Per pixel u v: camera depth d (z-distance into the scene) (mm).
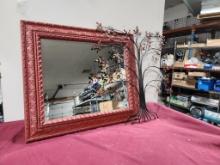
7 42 806
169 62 2924
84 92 950
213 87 2449
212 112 2408
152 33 1238
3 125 825
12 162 648
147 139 865
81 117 889
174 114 1153
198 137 897
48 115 825
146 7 1174
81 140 818
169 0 3266
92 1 966
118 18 1074
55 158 686
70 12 917
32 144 759
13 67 836
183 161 710
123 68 1066
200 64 2568
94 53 975
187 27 2879
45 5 852
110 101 1020
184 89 3072
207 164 699
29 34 758
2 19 779
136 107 1085
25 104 744
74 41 896
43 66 825
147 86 1287
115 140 842
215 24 2395
